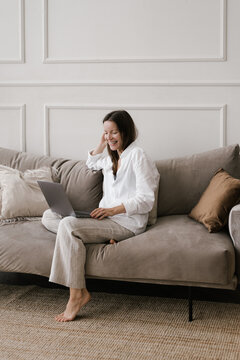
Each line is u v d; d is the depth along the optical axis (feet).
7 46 11.19
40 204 9.25
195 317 7.50
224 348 6.36
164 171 9.33
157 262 7.18
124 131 8.41
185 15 10.31
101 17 10.68
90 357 6.13
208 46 10.26
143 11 10.48
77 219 7.63
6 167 9.73
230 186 7.85
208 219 7.76
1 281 9.41
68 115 11.02
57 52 10.94
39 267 7.70
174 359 6.06
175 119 10.50
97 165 9.45
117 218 8.07
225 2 10.08
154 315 7.59
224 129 10.28
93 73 10.80
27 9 11.02
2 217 9.00
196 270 7.01
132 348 6.38
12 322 7.30
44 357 6.13
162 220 8.80
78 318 7.47
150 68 10.53
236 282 7.22
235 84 10.14
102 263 7.38
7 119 11.26
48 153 11.16
